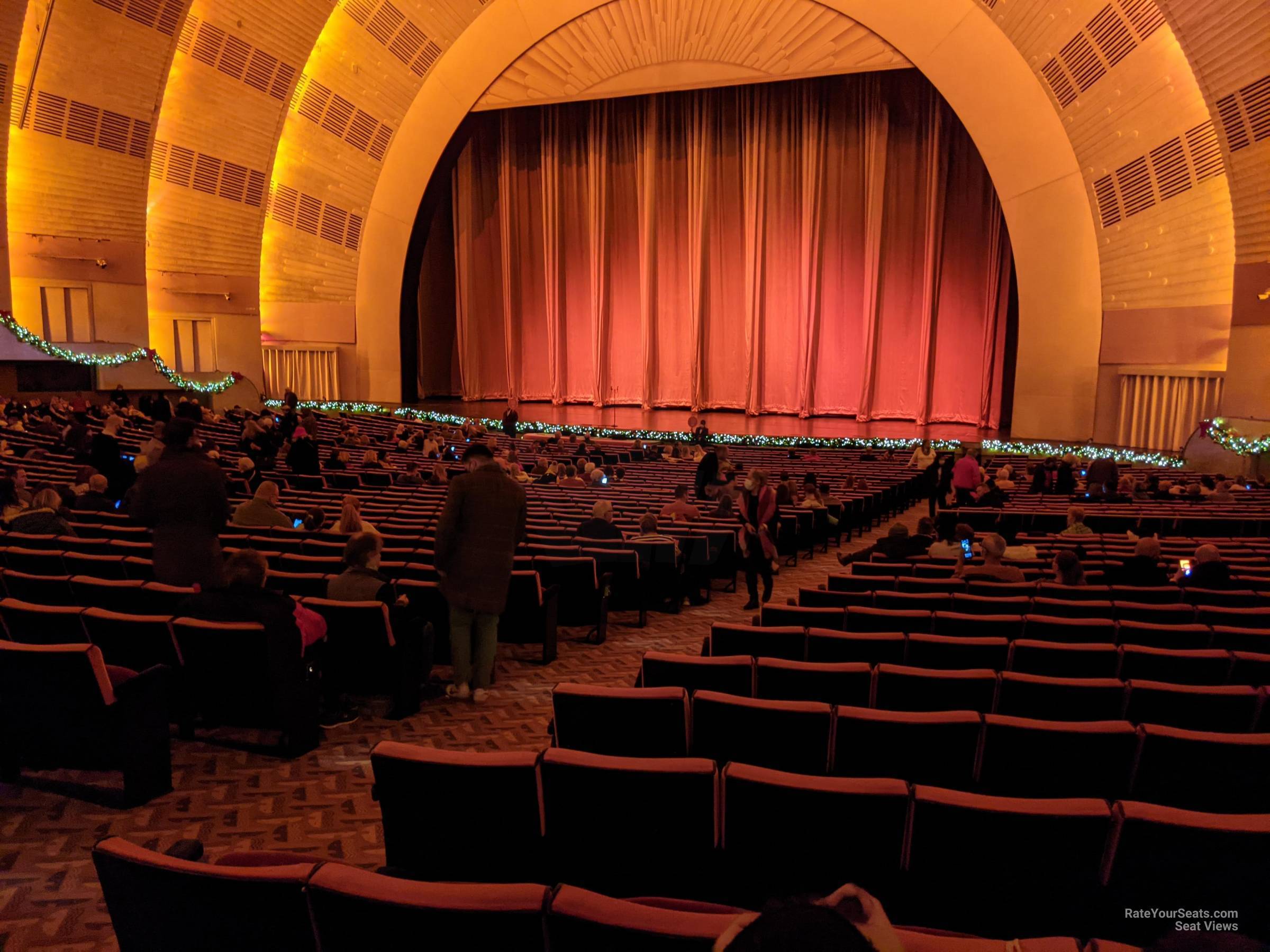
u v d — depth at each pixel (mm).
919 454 15203
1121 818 2014
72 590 4613
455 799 2396
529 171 27219
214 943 1778
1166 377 19250
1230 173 16969
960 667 4020
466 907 1595
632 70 22734
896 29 20609
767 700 3363
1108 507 11117
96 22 19141
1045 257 20781
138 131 20719
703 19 21859
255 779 3840
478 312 28531
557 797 2348
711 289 25953
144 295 21828
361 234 25422
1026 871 2129
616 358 27281
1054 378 21094
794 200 24688
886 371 24797
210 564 4691
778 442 20906
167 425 4633
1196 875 2020
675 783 2266
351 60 23672
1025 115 20203
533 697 5020
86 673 3383
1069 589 5676
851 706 3271
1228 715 3230
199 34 21344
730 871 2336
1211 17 16031
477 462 4828
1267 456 16453
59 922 2766
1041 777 2758
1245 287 17281
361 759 4074
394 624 4555
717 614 7410
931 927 2246
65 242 20656
